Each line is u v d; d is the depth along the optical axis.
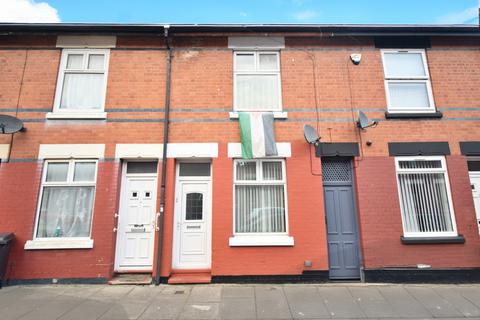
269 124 6.79
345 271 6.41
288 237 6.38
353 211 6.66
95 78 7.20
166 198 6.53
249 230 6.64
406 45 7.39
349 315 4.70
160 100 6.98
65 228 6.47
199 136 6.82
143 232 6.62
